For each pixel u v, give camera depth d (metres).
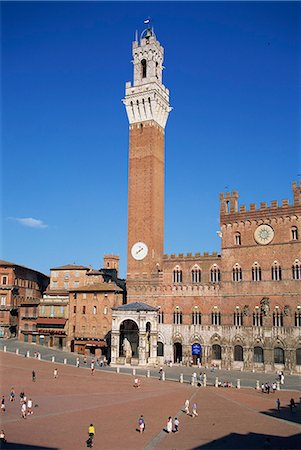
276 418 64.56
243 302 118.50
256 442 52.28
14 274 152.12
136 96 140.38
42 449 47.91
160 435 55.25
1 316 148.00
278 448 49.34
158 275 130.88
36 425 57.88
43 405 69.56
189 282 127.25
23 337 147.50
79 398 75.75
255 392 84.75
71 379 93.12
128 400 75.12
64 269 166.12
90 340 135.50
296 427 59.56
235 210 124.19
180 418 63.94
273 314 113.94
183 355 124.25
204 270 126.00
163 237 140.38
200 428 58.78
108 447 49.59
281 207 116.69
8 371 98.06
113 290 135.88
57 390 81.88
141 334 118.06
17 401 72.25
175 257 130.38
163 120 145.38
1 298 148.50
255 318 116.25
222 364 118.62
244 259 120.25
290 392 85.00
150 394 80.81
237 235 122.62
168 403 73.44
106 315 135.62
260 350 114.38
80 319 139.00
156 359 121.00
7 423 58.56
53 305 144.62
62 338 140.75
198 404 73.19
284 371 109.88
